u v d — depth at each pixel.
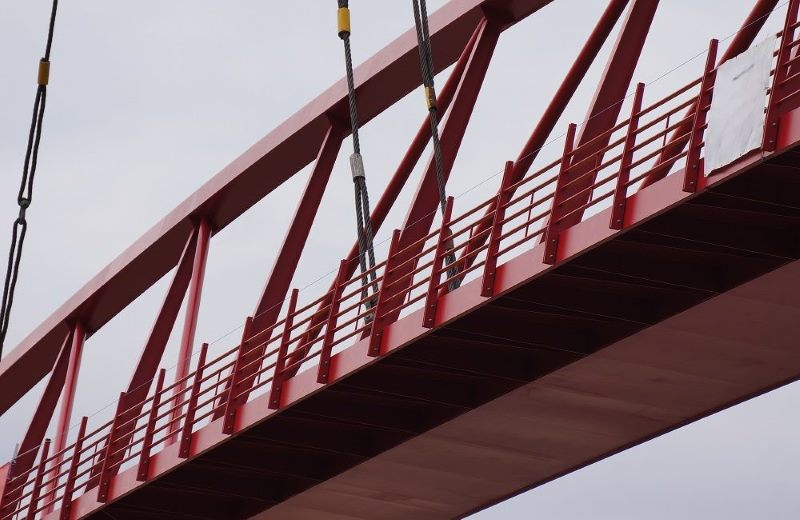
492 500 41.50
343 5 42.22
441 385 36.78
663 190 29.95
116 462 41.97
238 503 42.69
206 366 39.44
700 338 33.62
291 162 50.41
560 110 40.94
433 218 40.81
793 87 28.75
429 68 39.66
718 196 30.00
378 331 35.00
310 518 42.75
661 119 30.34
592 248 31.11
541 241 33.06
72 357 56.97
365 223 39.94
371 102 48.06
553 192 32.00
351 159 40.41
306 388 36.47
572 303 33.22
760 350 33.94
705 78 29.58
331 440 38.88
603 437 38.09
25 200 45.97
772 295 31.89
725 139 28.72
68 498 43.22
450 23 44.94
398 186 45.22
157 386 41.19
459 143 41.69
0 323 45.50
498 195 33.12
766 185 29.69
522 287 32.91
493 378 36.34
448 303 33.78
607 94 37.03
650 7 37.69
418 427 37.94
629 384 35.62
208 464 39.91
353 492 41.03
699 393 35.88
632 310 33.41
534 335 34.44
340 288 36.53
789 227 31.06
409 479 40.25
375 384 36.34
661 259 32.19
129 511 42.59
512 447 38.62
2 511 45.53
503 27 43.81
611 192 30.66
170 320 50.28
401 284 38.88
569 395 36.16
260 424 38.22
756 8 37.38
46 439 45.50
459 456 39.06
